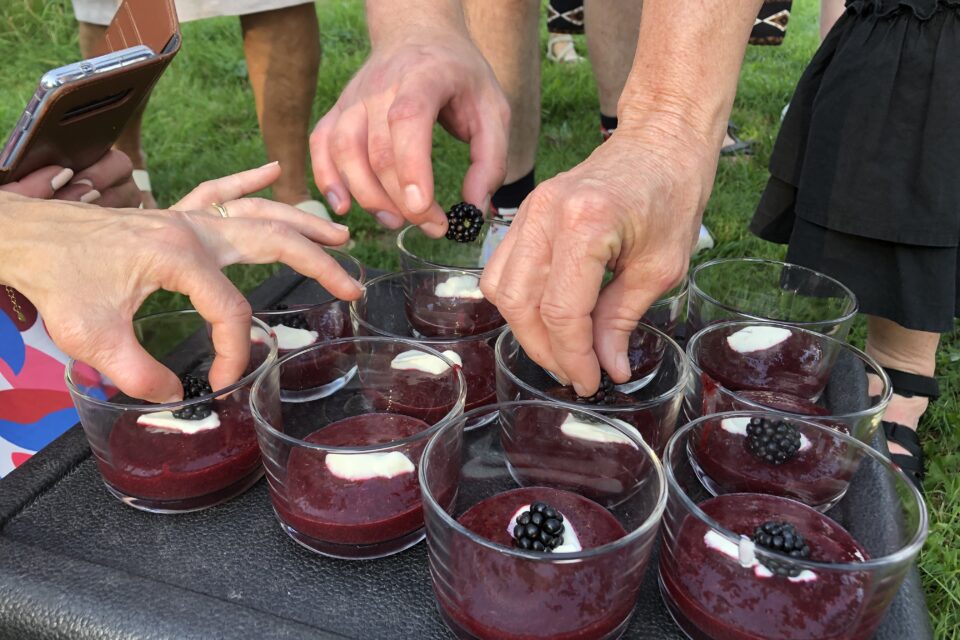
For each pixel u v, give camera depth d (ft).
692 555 1.03
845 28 2.04
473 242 1.97
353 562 1.18
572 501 1.17
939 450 2.39
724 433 1.22
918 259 2.02
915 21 1.87
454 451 1.14
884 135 1.95
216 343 1.24
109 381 1.32
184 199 1.51
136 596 1.09
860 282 2.13
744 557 0.99
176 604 1.08
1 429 1.73
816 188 2.10
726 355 1.50
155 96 5.07
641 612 1.12
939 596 1.91
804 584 0.97
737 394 1.33
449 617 1.03
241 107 5.02
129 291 1.17
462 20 1.82
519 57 2.83
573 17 5.30
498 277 1.21
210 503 1.28
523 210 1.19
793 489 1.23
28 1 5.99
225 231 1.34
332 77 5.35
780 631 0.98
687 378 1.29
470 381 1.46
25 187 1.57
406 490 1.16
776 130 4.76
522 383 1.26
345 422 1.35
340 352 1.41
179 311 1.47
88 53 3.16
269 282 1.94
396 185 1.56
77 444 1.41
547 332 1.20
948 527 2.05
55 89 1.38
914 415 2.33
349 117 1.59
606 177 1.13
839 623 0.97
